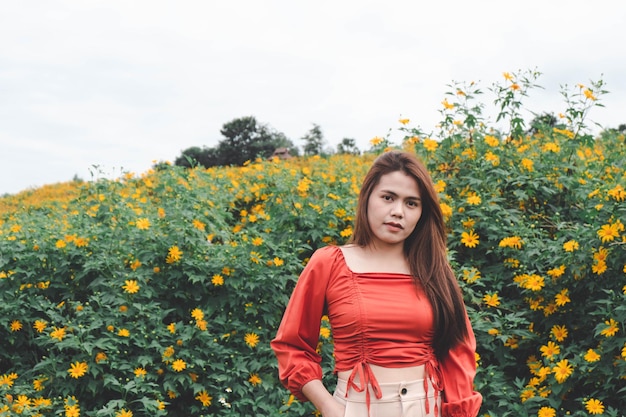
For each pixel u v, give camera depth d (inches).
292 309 82.3
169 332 161.9
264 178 228.7
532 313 159.8
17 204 523.2
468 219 177.6
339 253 82.6
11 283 174.4
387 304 78.1
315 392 79.6
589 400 134.7
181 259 174.2
